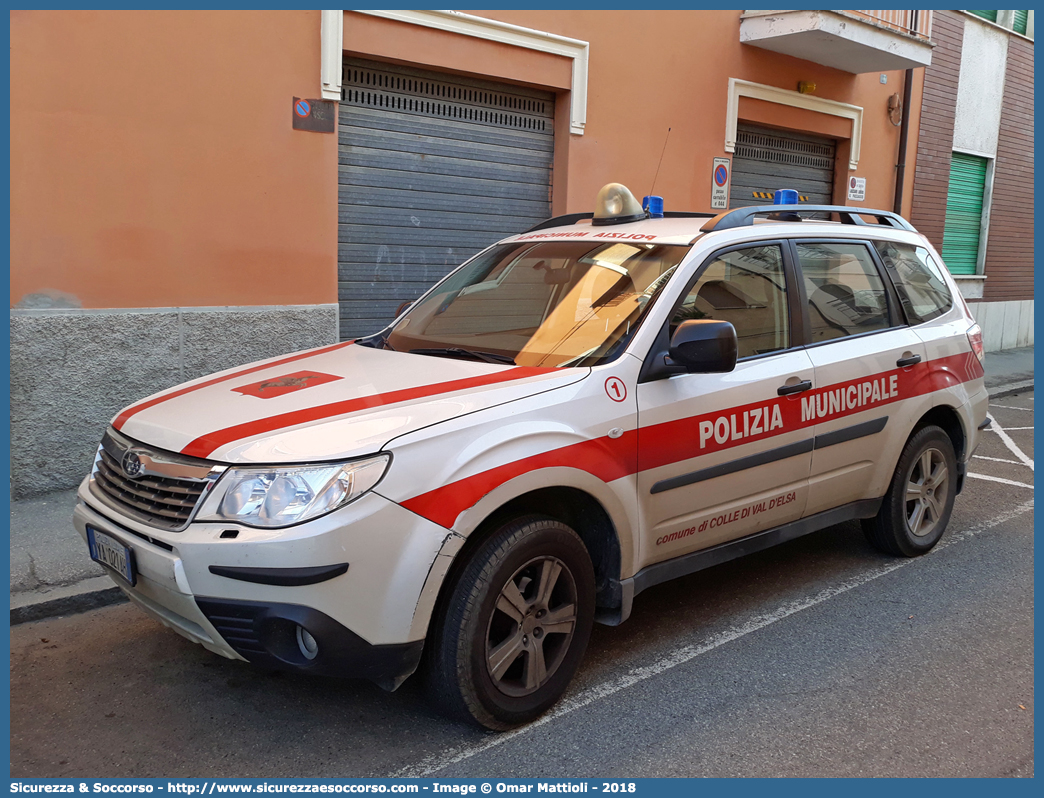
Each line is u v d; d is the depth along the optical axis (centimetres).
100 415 579
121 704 320
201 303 618
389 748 293
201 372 619
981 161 1441
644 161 896
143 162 582
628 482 324
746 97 1001
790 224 425
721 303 372
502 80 781
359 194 720
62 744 293
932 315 489
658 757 289
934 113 1290
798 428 390
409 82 735
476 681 285
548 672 312
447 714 298
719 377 360
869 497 446
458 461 279
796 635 385
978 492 635
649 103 889
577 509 332
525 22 771
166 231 597
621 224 428
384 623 266
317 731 302
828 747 296
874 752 294
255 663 270
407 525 267
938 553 498
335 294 685
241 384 335
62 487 569
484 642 286
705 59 941
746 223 399
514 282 396
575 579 315
